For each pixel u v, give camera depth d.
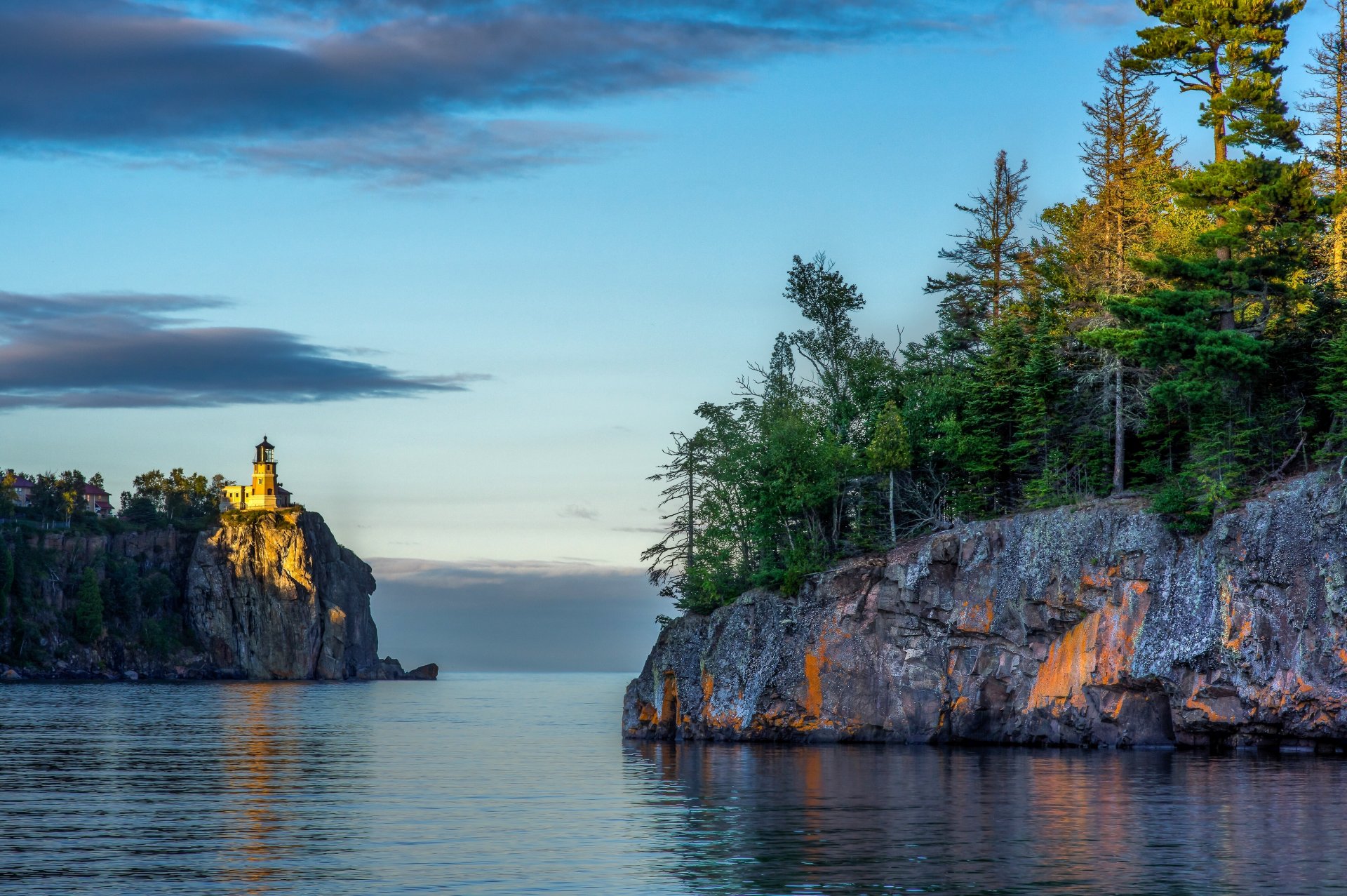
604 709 153.00
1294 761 52.75
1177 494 57.91
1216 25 64.62
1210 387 58.75
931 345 85.25
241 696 191.12
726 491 79.56
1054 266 80.31
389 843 34.25
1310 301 64.25
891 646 67.06
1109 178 83.50
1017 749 61.25
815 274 87.19
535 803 43.50
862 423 82.50
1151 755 56.00
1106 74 84.69
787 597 70.69
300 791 48.56
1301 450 60.97
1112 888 26.89
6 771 57.47
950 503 74.75
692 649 74.88
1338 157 73.69
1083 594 60.56
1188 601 56.59
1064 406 72.75
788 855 31.42
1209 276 60.97
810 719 68.69
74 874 29.59
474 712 139.12
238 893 27.27
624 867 30.03
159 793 47.88
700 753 64.44
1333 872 28.44
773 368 84.62
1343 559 52.84
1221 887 26.94
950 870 29.09
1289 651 53.84
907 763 54.81
